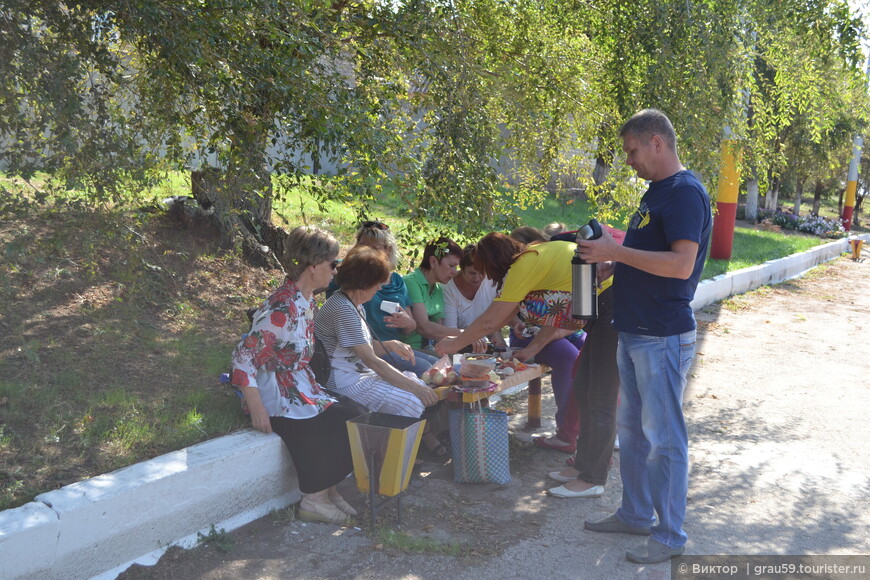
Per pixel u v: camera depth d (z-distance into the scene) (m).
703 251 3.56
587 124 7.62
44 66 3.96
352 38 5.57
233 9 4.34
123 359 5.12
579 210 17.22
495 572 3.50
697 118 6.19
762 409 6.31
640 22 6.38
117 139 4.19
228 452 3.71
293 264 4.02
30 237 4.54
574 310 3.87
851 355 8.45
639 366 3.56
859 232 30.75
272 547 3.62
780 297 12.51
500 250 4.41
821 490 4.60
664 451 3.59
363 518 3.97
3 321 5.26
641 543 3.82
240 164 4.69
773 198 31.53
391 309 4.89
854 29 6.33
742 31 6.59
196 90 4.48
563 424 5.03
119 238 4.56
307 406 3.91
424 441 4.86
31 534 2.94
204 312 6.39
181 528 3.53
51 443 3.82
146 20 4.11
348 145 4.80
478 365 4.42
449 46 5.61
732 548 3.82
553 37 7.28
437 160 5.39
